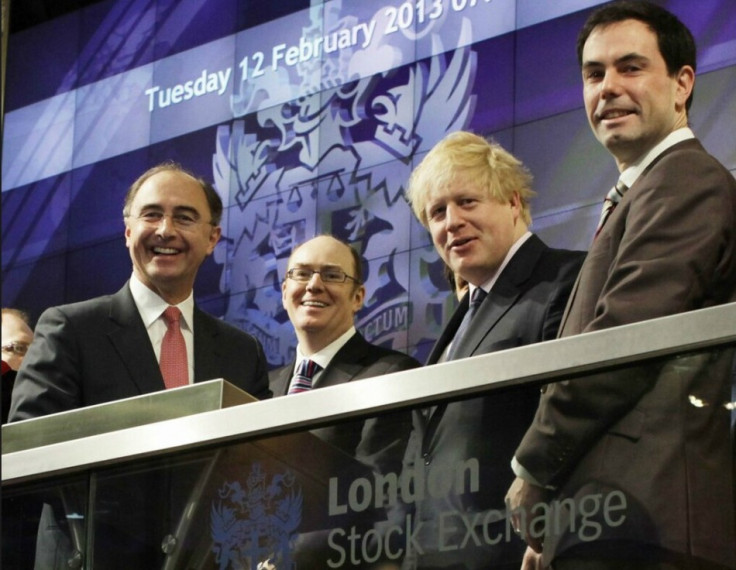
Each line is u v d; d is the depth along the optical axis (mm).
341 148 4348
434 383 2145
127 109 4926
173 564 2316
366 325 4047
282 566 2221
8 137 5160
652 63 3527
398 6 4309
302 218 4375
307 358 3865
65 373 3549
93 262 4832
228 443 2322
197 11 4840
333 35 4457
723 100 3471
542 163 3818
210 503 2312
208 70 4754
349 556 2172
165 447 2367
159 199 3904
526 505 2047
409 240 4062
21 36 5230
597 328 2932
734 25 3498
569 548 2000
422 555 2109
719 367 1938
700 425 1938
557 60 3900
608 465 1995
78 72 5070
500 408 2096
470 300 3562
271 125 4539
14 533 2482
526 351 2080
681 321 1973
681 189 3084
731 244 3021
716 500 1904
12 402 3551
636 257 3004
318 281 3877
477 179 3623
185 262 3842
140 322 3717
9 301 4953
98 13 5074
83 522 2422
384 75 4309
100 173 4926
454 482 2109
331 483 2209
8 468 2520
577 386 2041
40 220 4996
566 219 3699
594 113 3582
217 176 4641
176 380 3672
